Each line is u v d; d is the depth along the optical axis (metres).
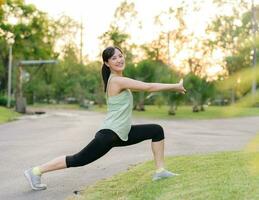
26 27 40.72
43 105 62.09
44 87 61.34
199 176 5.52
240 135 14.84
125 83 5.09
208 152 8.98
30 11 40.59
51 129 17.86
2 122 22.89
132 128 5.34
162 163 5.58
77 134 15.27
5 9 39.66
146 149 10.19
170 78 32.22
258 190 4.48
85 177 6.72
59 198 5.41
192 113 33.12
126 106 5.18
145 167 7.04
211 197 4.42
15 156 9.45
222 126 20.12
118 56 5.23
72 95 65.75
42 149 10.71
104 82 5.33
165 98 31.80
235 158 6.96
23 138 13.76
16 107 34.75
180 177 5.53
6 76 51.47
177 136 14.33
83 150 5.36
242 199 4.21
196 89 34.22
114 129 5.15
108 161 8.32
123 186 5.77
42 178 6.70
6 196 5.61
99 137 5.19
